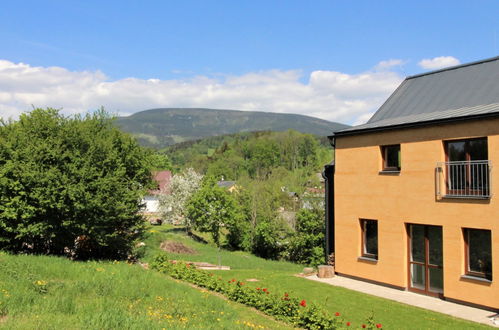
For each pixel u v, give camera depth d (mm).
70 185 16781
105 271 14273
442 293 13328
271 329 9688
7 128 18344
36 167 16625
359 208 16094
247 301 12539
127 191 19266
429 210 13570
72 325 7582
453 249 12844
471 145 12742
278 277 17266
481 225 12109
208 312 10539
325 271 16781
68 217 17438
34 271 12828
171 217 48062
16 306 8602
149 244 30781
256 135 136250
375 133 15508
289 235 38250
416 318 11281
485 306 11969
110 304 9844
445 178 13234
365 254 15945
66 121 19016
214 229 42156
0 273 11555
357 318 11289
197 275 15578
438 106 16016
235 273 18875
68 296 10070
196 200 42125
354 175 16359
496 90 14773
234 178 86875
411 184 14164
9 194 16781
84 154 17922
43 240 18797
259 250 41625
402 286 14359
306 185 42688
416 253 14227
